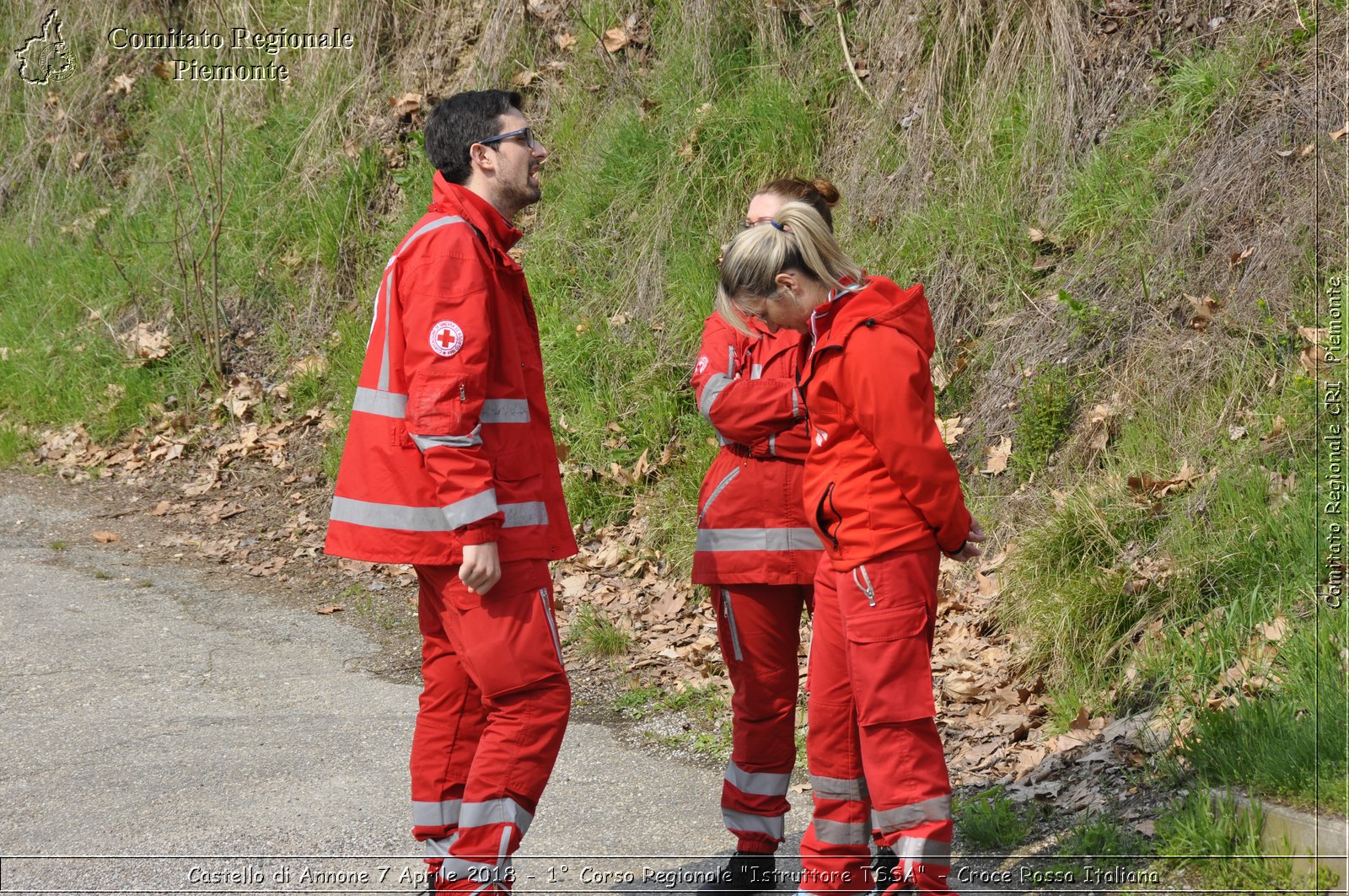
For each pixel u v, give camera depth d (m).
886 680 6.89
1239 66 14.30
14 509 18.98
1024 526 12.71
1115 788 8.62
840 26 17.84
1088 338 13.77
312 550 17.17
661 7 20.38
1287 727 7.86
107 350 22.48
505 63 21.53
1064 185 15.20
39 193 25.95
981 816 8.60
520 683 7.39
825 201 8.31
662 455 16.06
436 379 7.16
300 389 20.62
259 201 22.88
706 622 13.62
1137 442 12.42
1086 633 10.75
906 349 6.84
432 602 8.04
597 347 17.42
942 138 16.39
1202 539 10.95
